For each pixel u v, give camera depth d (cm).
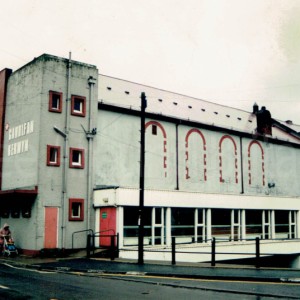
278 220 3506
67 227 2612
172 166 3497
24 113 2783
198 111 4034
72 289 1223
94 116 2847
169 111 3650
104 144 3025
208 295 1105
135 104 3397
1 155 3000
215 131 3916
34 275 1605
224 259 2978
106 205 2597
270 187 4359
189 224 2859
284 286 1258
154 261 2114
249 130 4275
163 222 2711
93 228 2705
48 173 2597
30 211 2595
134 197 2583
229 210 3133
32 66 2752
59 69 2723
